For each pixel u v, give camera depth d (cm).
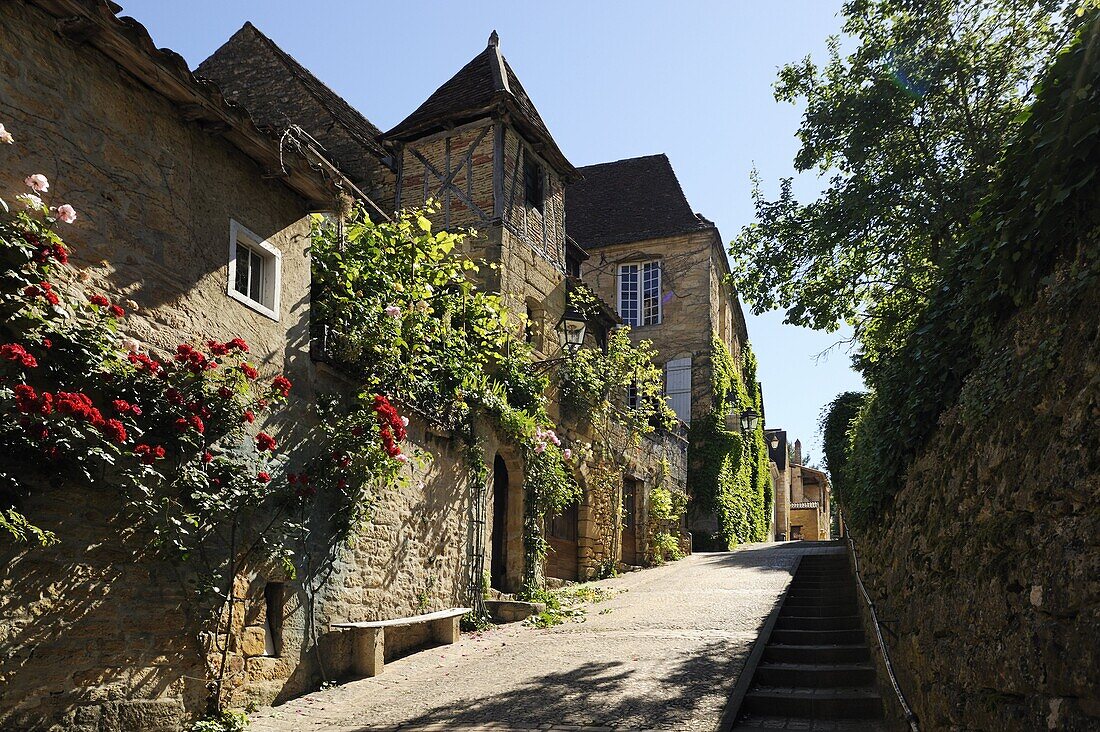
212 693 687
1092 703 262
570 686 789
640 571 1906
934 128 1034
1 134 527
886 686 655
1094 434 279
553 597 1366
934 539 478
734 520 2725
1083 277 307
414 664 938
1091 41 317
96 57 644
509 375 1398
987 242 427
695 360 2745
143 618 636
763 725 676
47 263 559
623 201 3019
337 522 876
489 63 1638
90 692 588
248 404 736
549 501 1448
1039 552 310
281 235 848
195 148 738
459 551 1172
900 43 1039
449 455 1169
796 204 1127
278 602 792
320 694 802
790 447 5219
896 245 1058
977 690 371
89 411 538
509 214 1549
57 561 573
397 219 1373
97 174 636
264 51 1816
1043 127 343
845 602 1170
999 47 1014
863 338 1119
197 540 689
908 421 573
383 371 979
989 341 426
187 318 709
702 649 925
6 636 536
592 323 2014
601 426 1820
